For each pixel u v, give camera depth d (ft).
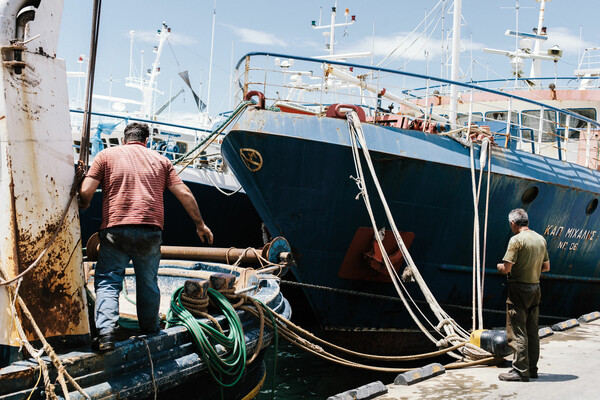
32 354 10.59
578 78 46.06
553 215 31.78
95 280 12.58
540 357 20.26
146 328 13.21
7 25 11.59
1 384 10.09
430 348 30.83
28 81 11.85
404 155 26.35
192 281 14.66
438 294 29.45
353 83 29.55
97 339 11.62
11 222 11.42
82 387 11.12
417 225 27.73
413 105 32.53
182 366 12.93
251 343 15.23
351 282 27.91
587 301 36.73
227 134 26.07
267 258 24.32
